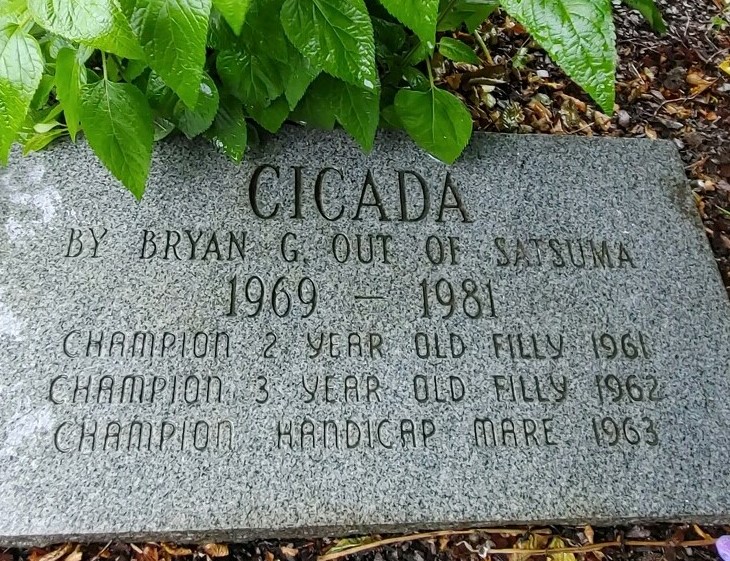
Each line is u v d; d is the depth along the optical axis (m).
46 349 0.76
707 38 1.20
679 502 0.77
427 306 0.81
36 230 0.80
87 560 0.77
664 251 0.86
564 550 0.80
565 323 0.82
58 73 0.68
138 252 0.80
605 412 0.79
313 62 0.70
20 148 0.83
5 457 0.73
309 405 0.77
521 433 0.78
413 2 0.63
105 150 0.71
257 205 0.83
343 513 0.74
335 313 0.80
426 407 0.78
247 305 0.79
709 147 1.07
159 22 0.60
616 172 0.90
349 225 0.84
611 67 0.62
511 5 0.62
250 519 0.73
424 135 0.82
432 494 0.75
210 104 0.76
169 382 0.76
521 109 1.06
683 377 0.81
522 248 0.85
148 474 0.74
